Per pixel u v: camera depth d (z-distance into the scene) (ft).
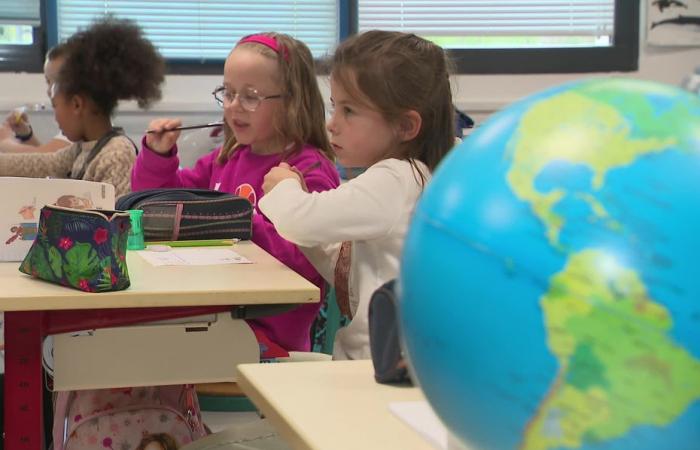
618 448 1.63
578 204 1.64
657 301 1.56
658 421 1.60
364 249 4.98
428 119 5.18
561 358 1.61
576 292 1.60
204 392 6.93
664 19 12.90
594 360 1.59
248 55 7.15
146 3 12.60
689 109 1.75
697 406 1.58
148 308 4.79
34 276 4.80
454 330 1.74
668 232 1.58
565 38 13.16
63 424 5.78
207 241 6.21
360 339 4.87
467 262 1.72
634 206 1.61
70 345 4.76
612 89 1.83
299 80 7.23
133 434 5.56
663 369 1.57
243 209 6.41
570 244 1.62
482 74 12.96
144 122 12.02
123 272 4.50
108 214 4.47
